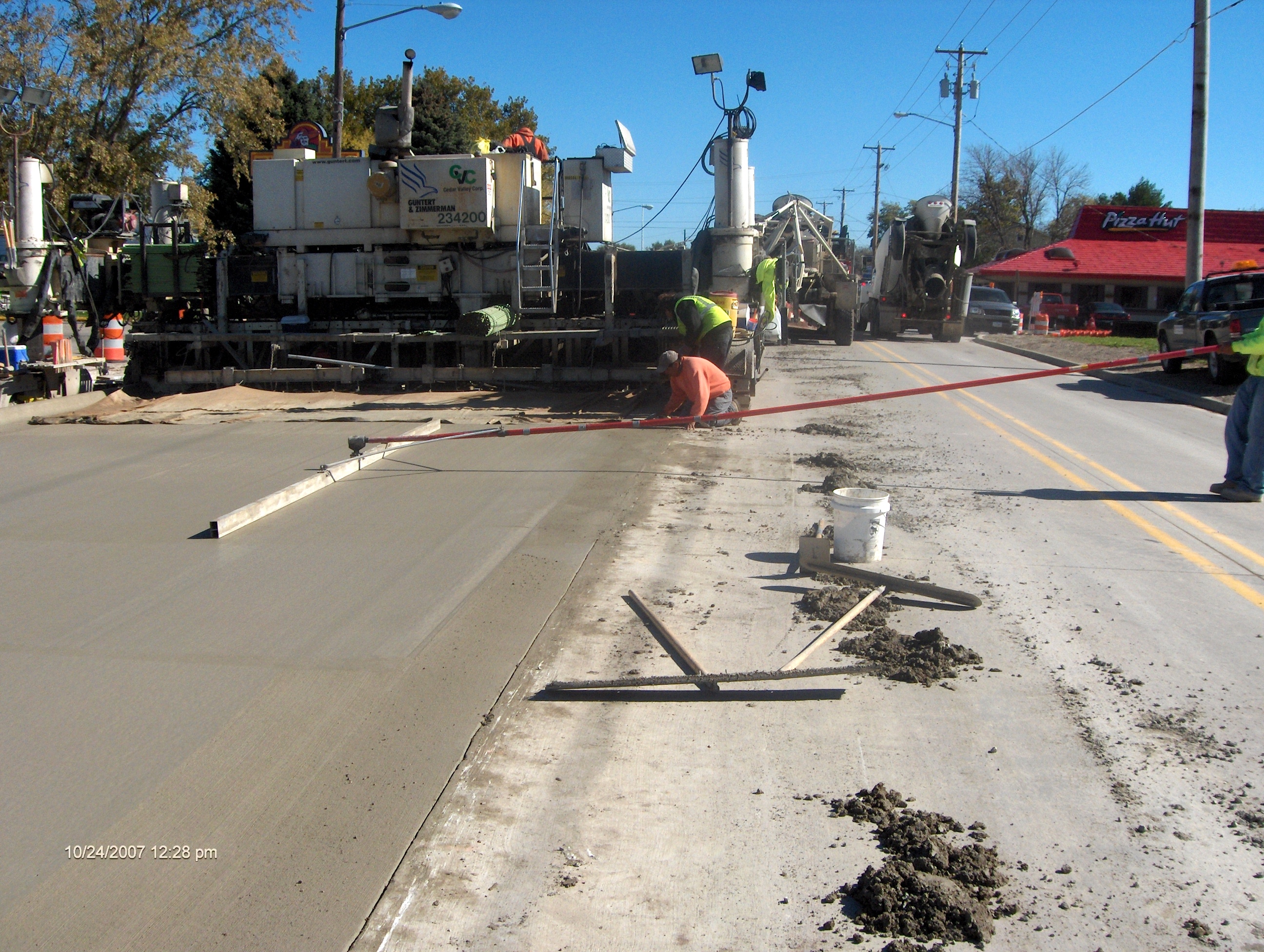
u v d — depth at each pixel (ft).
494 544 23.15
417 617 18.57
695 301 40.01
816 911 10.36
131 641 17.48
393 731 14.19
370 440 31.24
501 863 11.19
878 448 35.22
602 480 29.73
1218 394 48.83
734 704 14.98
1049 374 28.17
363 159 50.01
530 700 15.16
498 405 44.55
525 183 49.06
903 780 12.82
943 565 21.57
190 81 93.15
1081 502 27.22
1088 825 11.78
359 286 50.75
